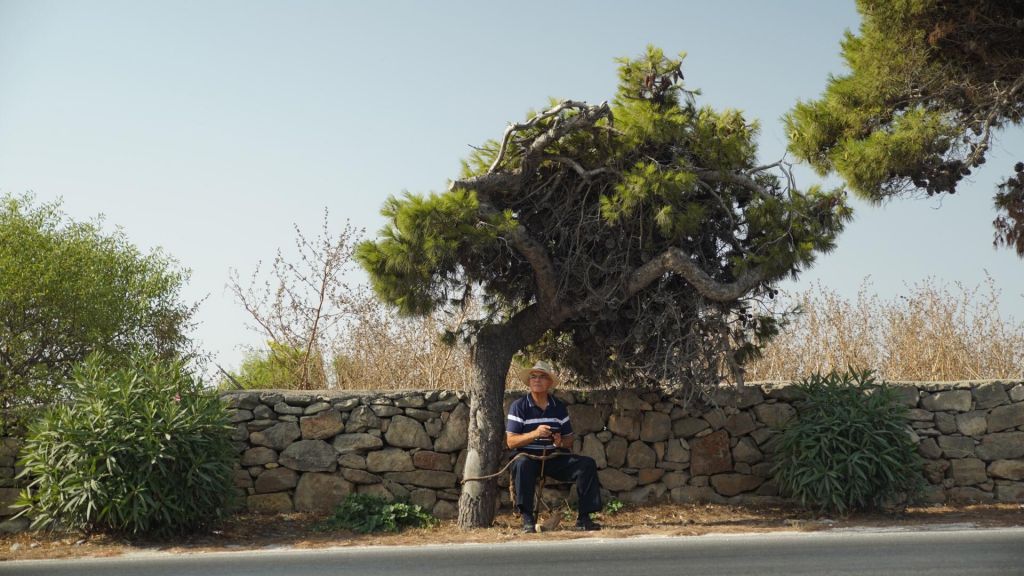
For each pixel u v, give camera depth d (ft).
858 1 33.71
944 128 31.58
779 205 29.73
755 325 31.55
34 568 21.81
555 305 30.89
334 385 39.55
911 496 29.68
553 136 28.89
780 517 29.78
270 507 30.99
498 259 30.58
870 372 31.55
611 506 31.60
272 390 32.91
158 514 25.94
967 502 32.04
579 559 21.13
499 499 31.58
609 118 29.30
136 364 29.19
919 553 21.34
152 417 26.35
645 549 22.76
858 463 28.78
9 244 30.89
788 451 30.68
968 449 32.58
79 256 31.76
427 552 23.32
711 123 30.83
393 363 38.86
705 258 30.99
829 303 41.60
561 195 31.22
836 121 34.45
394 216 28.63
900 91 32.96
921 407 33.04
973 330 40.81
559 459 28.45
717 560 20.57
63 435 25.91
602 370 32.78
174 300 35.58
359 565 21.17
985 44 31.78
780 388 33.17
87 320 31.09
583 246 30.66
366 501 30.27
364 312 39.50
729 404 33.17
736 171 30.63
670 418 33.14
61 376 30.73
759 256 29.45
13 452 29.37
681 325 30.68
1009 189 32.99
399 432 31.89
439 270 29.99
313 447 31.45
